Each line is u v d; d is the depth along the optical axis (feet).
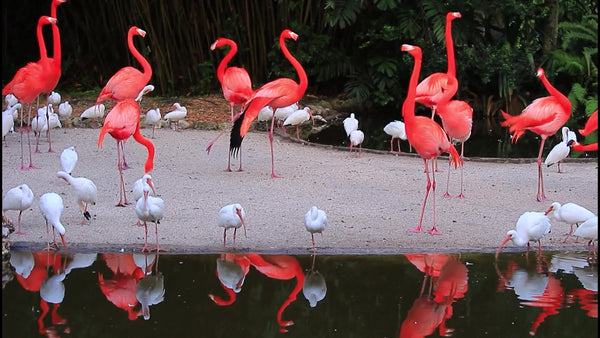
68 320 17.94
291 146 37.93
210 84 50.42
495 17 52.95
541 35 53.78
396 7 49.96
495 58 48.44
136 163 33.22
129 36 35.09
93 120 41.65
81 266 21.38
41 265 21.34
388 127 35.99
